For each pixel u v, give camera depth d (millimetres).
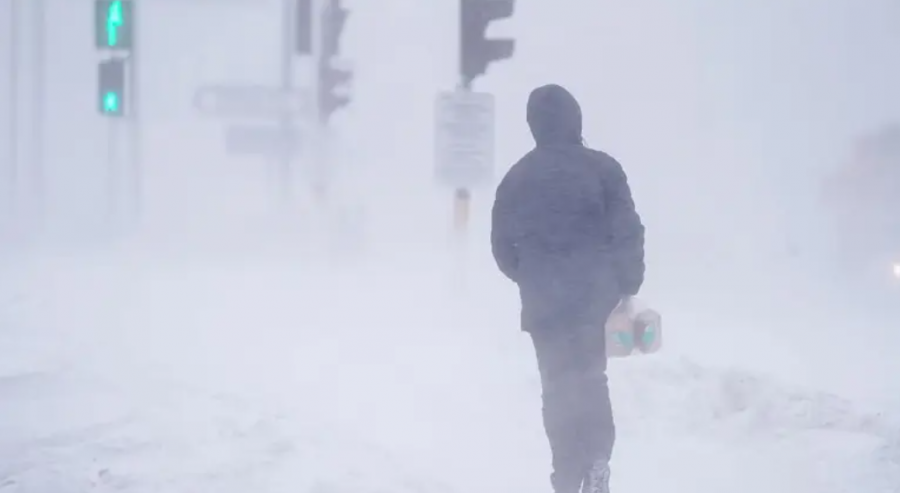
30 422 29344
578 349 24969
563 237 25141
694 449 31375
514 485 27203
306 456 27734
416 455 29266
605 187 25406
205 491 25062
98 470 25875
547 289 25016
